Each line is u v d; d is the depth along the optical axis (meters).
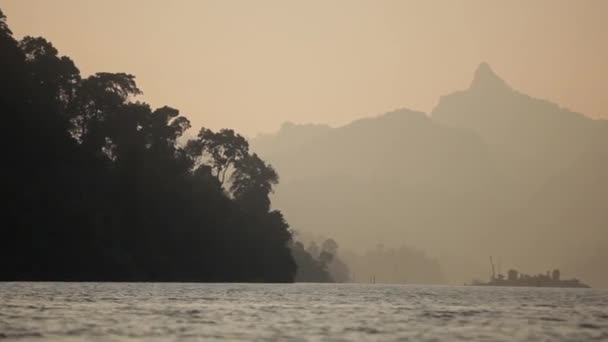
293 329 105.12
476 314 147.25
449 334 101.69
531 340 95.38
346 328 108.12
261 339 91.81
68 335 92.62
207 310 145.38
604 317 143.62
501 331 107.25
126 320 115.25
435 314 145.00
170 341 88.88
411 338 95.75
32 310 130.12
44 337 90.25
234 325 110.44
